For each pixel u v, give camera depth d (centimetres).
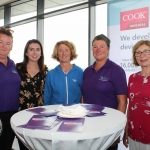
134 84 159
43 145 96
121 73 168
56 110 134
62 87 192
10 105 190
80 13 339
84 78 189
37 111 133
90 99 175
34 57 208
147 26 250
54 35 369
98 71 175
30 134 94
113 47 276
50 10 395
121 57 270
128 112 163
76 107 124
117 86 166
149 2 248
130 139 161
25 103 200
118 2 272
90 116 118
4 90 185
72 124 102
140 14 254
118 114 123
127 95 170
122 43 269
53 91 196
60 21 364
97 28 322
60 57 197
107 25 282
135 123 153
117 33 274
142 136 149
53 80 195
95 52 177
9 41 192
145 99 148
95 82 172
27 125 101
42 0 406
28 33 440
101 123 105
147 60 155
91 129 95
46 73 215
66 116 115
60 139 90
